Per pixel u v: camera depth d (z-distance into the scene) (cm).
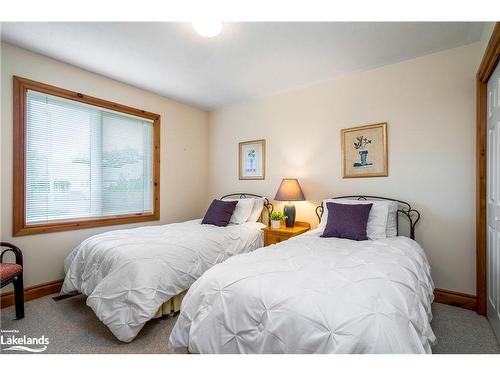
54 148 273
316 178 323
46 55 256
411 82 258
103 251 212
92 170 304
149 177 363
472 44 229
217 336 124
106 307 180
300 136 337
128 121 338
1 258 222
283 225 327
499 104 179
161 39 225
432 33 215
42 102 263
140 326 176
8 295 233
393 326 95
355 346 93
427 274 176
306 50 242
